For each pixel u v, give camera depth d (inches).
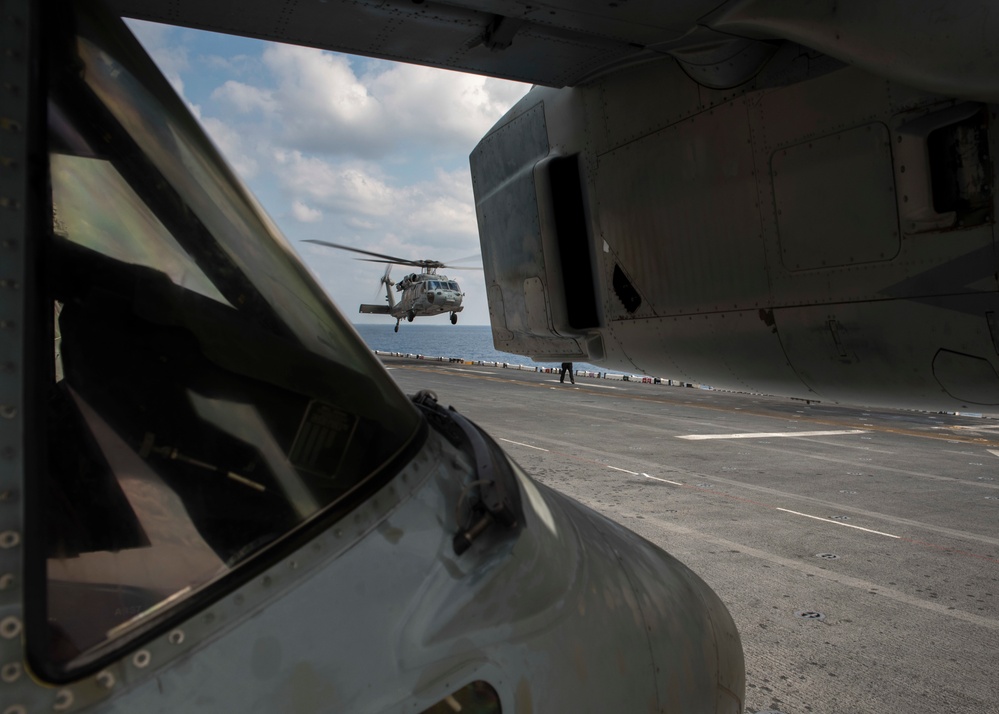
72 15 36.5
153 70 40.4
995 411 109.0
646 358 145.0
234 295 41.1
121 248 37.4
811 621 172.1
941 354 100.8
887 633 165.6
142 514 36.1
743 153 115.0
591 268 150.1
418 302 1268.5
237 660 35.4
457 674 41.3
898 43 87.0
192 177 40.6
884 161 98.6
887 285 101.2
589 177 143.7
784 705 132.5
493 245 175.0
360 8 99.7
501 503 48.4
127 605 34.3
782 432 503.5
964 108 90.7
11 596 30.7
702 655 63.2
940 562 218.4
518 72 128.4
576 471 347.3
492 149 171.5
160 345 38.2
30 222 33.0
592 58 123.3
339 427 43.8
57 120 35.4
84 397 36.1
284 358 42.3
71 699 31.4
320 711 36.5
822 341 112.1
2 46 33.2
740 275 119.0
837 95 102.6
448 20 105.0
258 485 39.5
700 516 267.1
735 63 110.7
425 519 45.5
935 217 95.0
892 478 345.4
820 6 91.5
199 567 36.5
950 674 146.0
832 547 231.6
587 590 53.9
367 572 41.0
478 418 544.4
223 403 39.6
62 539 34.0
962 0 80.9
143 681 33.1
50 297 35.2
